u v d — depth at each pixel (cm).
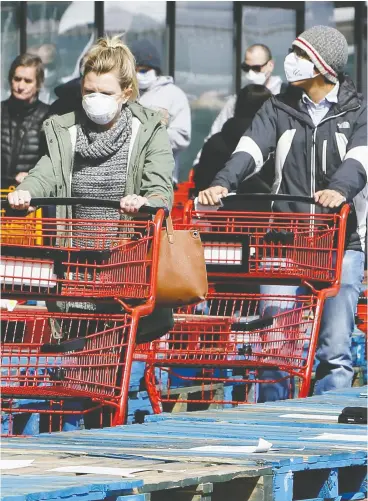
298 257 2070
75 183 1805
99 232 1708
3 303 1723
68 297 1686
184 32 3794
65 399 1678
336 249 2044
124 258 1697
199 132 3847
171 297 1681
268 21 3862
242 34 3847
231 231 2178
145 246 1675
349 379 2194
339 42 2152
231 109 3712
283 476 1186
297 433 1460
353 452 1283
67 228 1805
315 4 3891
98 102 1747
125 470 1109
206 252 2072
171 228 1683
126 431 1476
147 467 1143
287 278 2052
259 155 2181
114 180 1794
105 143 1781
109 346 1673
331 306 2166
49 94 3662
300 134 2173
